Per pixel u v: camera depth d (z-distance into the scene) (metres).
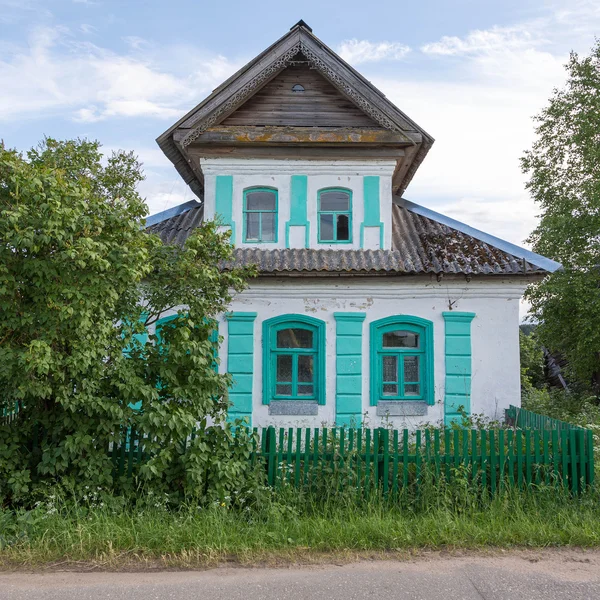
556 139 23.55
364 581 5.74
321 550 6.48
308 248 12.70
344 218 12.97
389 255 12.36
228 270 8.62
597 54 22.22
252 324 11.94
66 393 6.67
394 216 13.98
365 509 7.43
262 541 6.48
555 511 7.46
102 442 7.23
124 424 7.21
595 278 20.88
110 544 6.21
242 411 11.76
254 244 12.77
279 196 12.84
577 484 7.95
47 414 7.25
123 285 7.07
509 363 11.88
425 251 12.36
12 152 6.64
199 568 6.02
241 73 12.52
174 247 8.02
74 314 6.48
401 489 7.75
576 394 22.56
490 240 12.65
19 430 7.20
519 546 6.70
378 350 11.96
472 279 11.81
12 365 6.25
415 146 12.62
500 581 5.79
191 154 12.86
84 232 6.66
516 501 7.53
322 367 11.88
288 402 11.82
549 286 21.02
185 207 14.39
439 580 5.79
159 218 14.03
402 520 7.09
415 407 11.79
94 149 10.96
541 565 6.19
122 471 7.55
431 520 7.00
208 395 7.61
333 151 12.71
